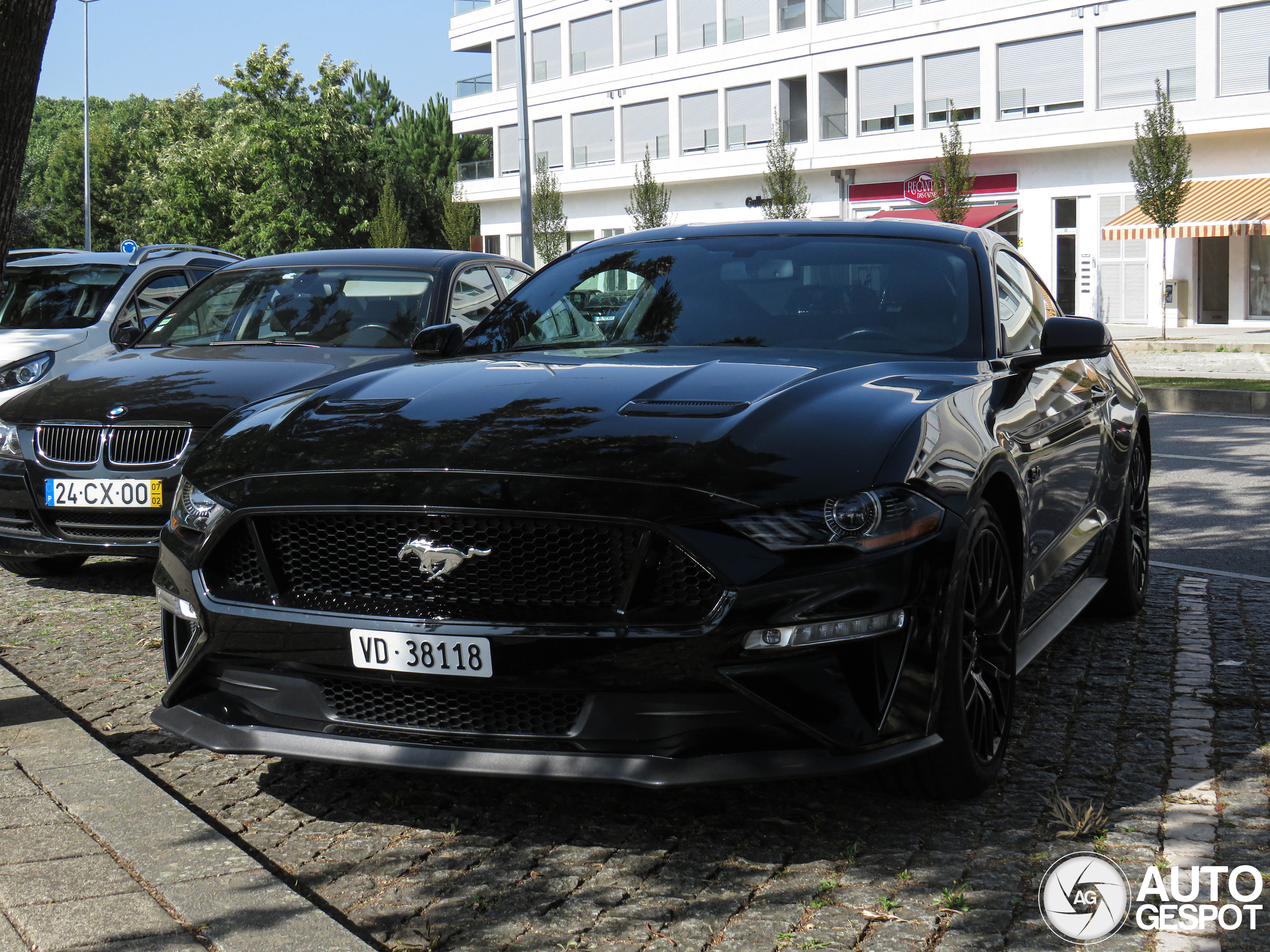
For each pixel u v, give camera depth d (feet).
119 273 31.63
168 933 8.46
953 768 10.52
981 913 8.91
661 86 148.36
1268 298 103.55
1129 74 108.58
